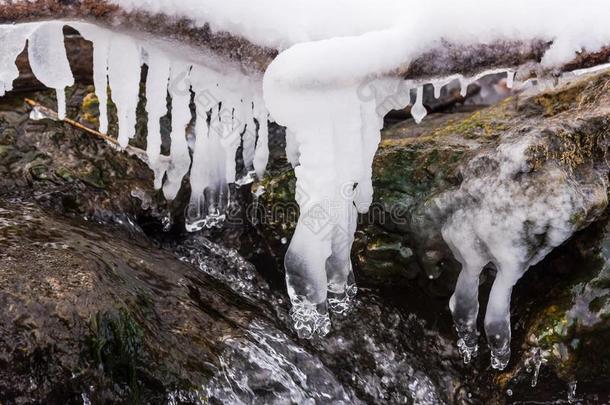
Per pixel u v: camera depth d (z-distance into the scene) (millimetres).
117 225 3127
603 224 2719
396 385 2885
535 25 2510
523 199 2494
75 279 2293
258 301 2977
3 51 2494
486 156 2641
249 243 3271
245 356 2492
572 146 2609
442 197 2777
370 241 3031
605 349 2717
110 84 2662
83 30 2531
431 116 3682
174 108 2795
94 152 3328
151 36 2521
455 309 2895
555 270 2840
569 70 2615
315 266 2650
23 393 2121
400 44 2408
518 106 3164
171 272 2742
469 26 2475
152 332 2375
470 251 2693
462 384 2900
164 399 2332
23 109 3426
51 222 2688
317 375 2693
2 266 2260
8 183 3088
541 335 2719
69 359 2178
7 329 2129
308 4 2479
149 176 3332
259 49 2516
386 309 3066
